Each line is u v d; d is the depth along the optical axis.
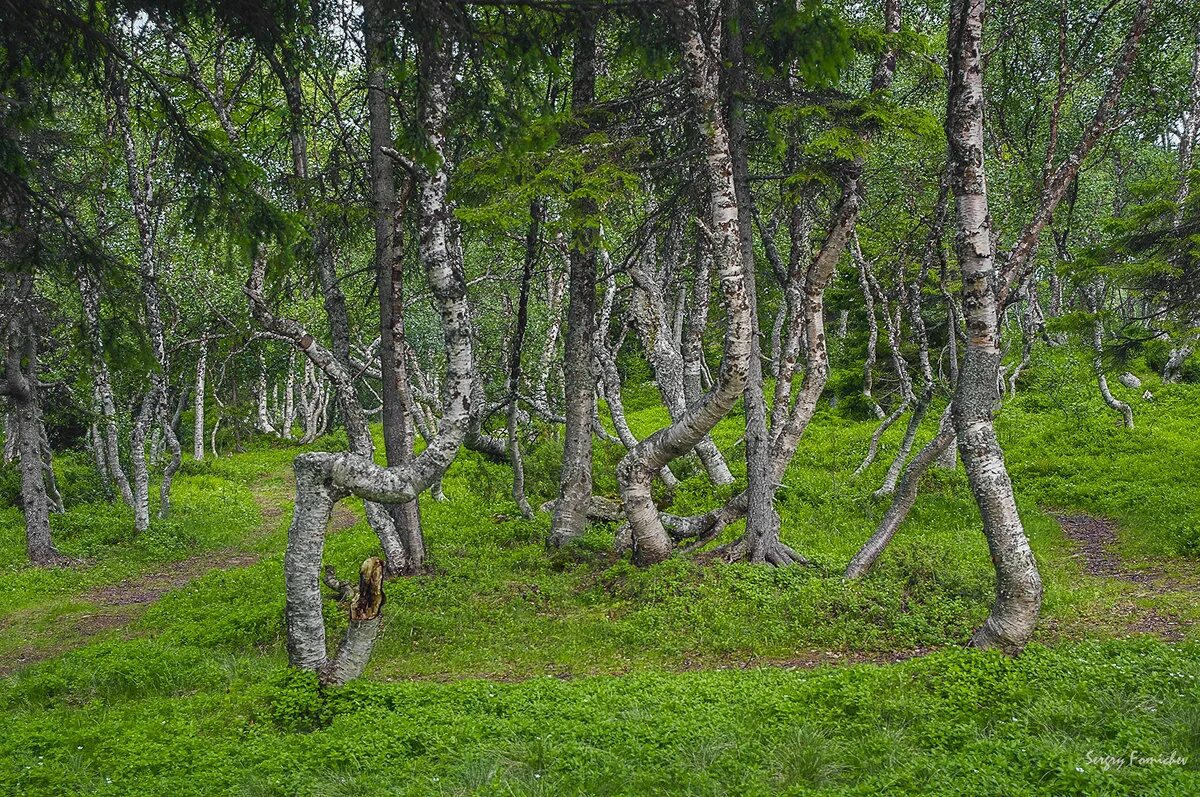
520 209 11.59
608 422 34.25
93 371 21.56
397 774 6.45
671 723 7.15
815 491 18.81
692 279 24.78
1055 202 9.91
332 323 15.11
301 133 14.22
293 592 8.68
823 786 5.90
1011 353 33.75
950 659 8.20
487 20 8.64
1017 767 5.76
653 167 12.55
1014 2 14.83
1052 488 19.59
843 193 12.63
